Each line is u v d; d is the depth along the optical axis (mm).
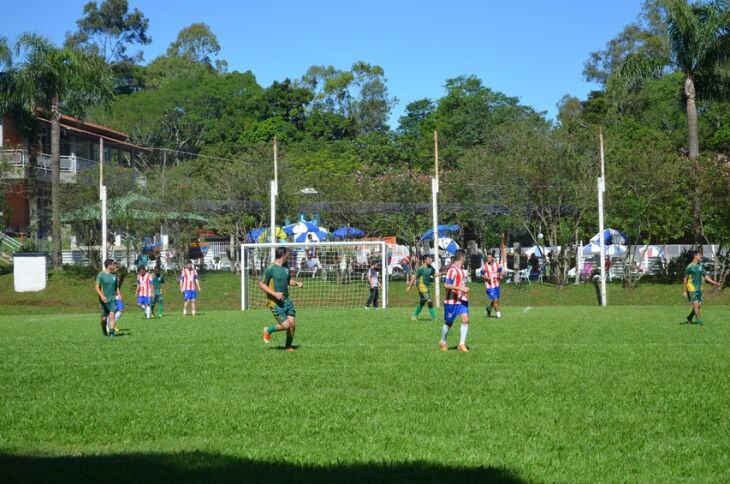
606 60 78750
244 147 71125
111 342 18016
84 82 44906
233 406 9742
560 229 48094
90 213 46688
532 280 48031
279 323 15547
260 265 46656
